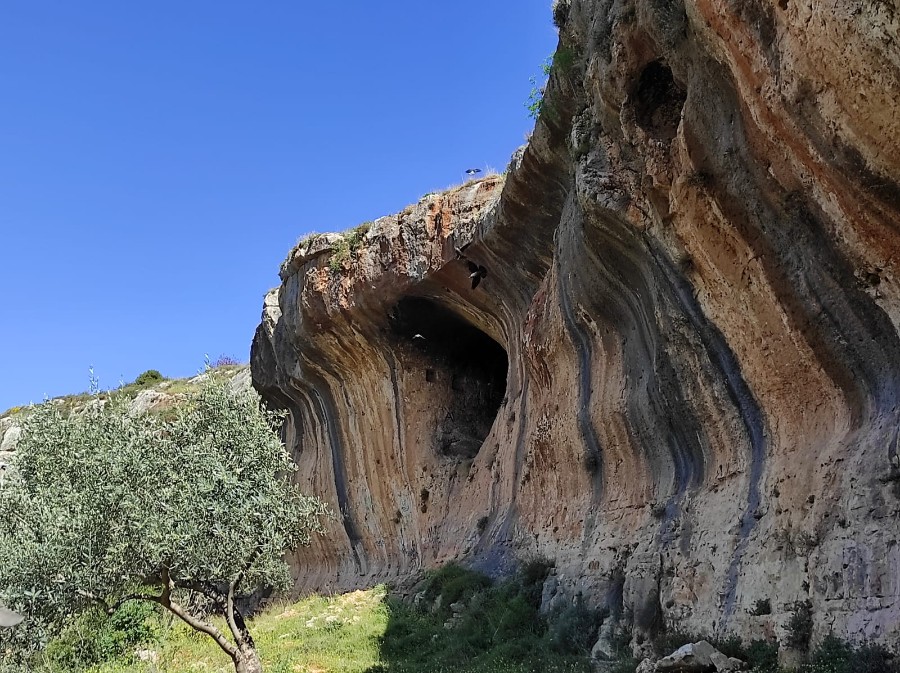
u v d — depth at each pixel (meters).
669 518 10.86
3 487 12.98
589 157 11.54
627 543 11.75
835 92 6.70
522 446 16.84
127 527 11.33
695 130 9.09
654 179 9.91
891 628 6.39
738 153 8.55
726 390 9.79
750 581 8.62
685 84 9.36
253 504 12.38
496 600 14.15
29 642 10.98
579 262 12.73
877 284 7.30
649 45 9.95
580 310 13.34
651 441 11.77
